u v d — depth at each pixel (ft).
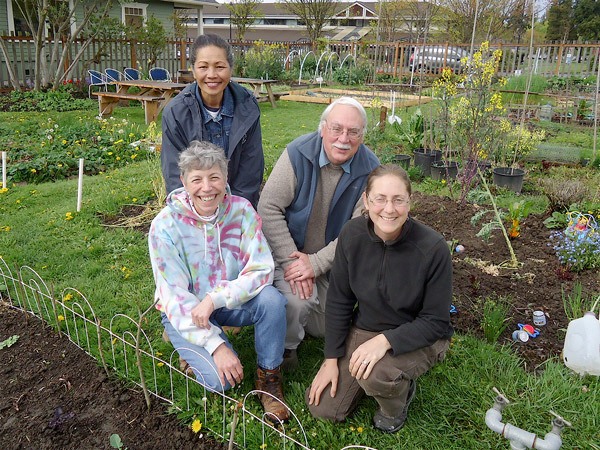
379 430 8.54
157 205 18.28
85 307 11.91
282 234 10.10
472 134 18.92
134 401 9.18
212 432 8.48
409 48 65.26
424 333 8.01
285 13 176.55
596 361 8.08
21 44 45.06
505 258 14.46
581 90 49.11
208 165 8.37
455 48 64.54
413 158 25.16
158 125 34.17
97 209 17.87
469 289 12.71
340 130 9.15
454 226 16.81
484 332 10.87
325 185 9.97
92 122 31.89
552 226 16.42
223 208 9.00
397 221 7.79
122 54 52.80
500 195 19.97
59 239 15.57
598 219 16.48
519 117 33.91
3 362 10.14
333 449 8.14
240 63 63.41
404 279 8.14
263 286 8.91
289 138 30.66
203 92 10.46
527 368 10.03
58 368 9.98
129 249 14.98
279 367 9.14
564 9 125.08
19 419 8.80
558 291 12.71
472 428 8.53
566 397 9.04
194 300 8.79
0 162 23.03
